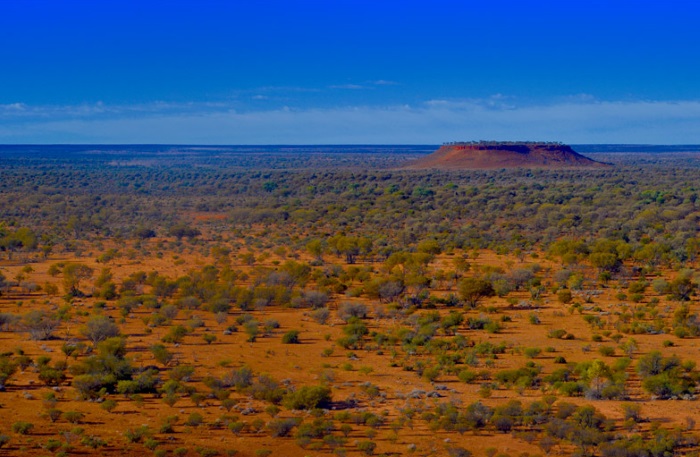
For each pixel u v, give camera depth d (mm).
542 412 64500
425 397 69812
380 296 116688
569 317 104938
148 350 86438
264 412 65688
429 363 81375
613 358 83750
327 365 80625
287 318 105500
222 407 66938
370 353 86062
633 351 86125
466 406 67000
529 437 59312
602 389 70062
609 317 104312
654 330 95562
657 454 55156
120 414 65062
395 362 81500
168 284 120562
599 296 119750
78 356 83438
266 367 80188
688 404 67500
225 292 115312
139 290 123375
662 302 115188
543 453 56906
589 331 96812
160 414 65188
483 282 115375
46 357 79625
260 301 111438
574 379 75375
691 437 58969
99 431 61031
